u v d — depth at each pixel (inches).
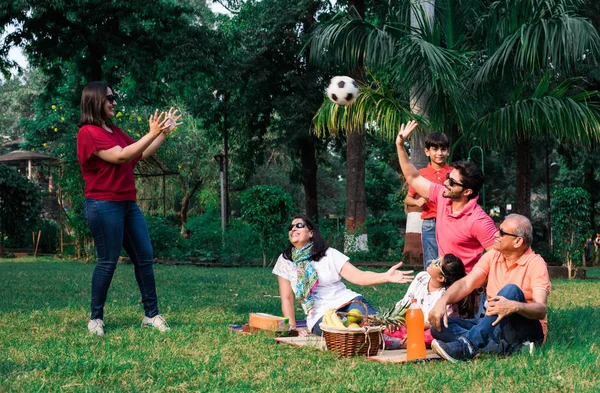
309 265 209.2
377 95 449.7
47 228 996.6
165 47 952.9
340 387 141.1
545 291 178.4
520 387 138.6
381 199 1518.2
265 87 985.5
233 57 981.8
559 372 149.4
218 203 1328.7
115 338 203.6
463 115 454.0
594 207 1171.9
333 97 274.2
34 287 380.8
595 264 1008.2
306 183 1027.3
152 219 733.9
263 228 596.4
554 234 583.2
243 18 1054.4
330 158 1777.8
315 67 957.2
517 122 452.4
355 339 179.5
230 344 195.3
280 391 139.3
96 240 216.7
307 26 973.8
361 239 720.3
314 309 208.8
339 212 1624.0
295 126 953.5
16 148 1774.1
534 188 1465.3
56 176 817.5
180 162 1170.0
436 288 195.8
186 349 187.2
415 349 175.6
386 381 146.6
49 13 893.2
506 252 184.5
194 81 942.4
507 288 173.6
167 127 212.2
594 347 188.7
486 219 204.5
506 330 175.8
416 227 592.1
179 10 935.7
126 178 220.4
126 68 961.5
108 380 148.8
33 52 960.9
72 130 777.6
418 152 498.6
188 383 147.5
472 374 151.2
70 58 999.0
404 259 598.5
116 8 894.4
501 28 469.4
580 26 425.4
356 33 484.1
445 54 440.5
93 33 913.5
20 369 158.4
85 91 216.2
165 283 422.3
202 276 476.7
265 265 621.0
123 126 903.7
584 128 443.8
